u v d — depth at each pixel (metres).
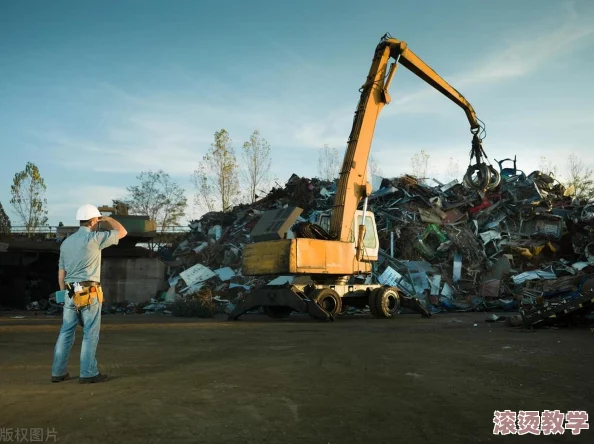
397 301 16.97
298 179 33.41
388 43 17.09
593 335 10.00
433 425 3.86
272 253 15.29
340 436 3.61
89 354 5.50
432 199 28.05
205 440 3.52
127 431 3.72
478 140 19.14
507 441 3.51
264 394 4.85
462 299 22.64
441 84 18.25
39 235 40.06
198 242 32.47
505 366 6.39
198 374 5.94
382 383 5.36
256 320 16.59
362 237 16.50
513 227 27.48
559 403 4.50
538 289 20.80
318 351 7.95
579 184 43.28
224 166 43.62
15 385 5.36
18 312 25.17
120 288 27.09
